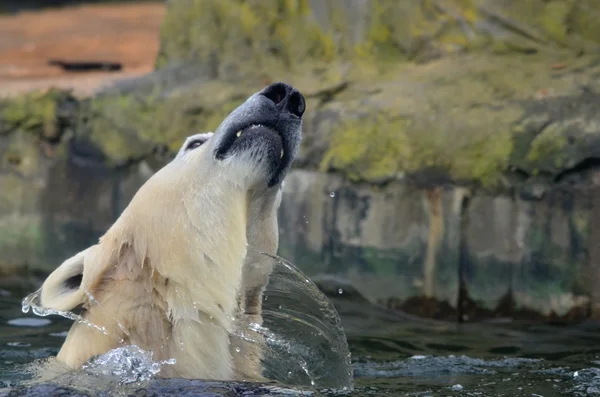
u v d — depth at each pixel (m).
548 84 14.99
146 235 8.68
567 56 15.91
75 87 18.48
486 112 14.72
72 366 8.74
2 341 12.14
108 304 8.66
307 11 17.86
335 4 17.55
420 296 14.76
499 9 16.58
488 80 15.52
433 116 15.03
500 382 9.78
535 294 14.00
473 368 10.75
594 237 13.52
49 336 12.55
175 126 17.19
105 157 17.77
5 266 18.12
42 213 18.20
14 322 13.48
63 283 9.08
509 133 14.29
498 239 14.27
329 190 15.76
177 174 8.90
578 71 15.24
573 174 13.77
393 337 12.88
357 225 15.44
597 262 13.50
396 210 15.07
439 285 14.61
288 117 8.54
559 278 13.81
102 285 8.78
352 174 15.48
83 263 9.04
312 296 9.54
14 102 18.39
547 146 13.95
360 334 13.05
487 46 16.50
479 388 9.40
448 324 13.96
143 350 8.55
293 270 9.31
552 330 13.23
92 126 17.92
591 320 13.55
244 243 8.69
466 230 14.48
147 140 17.41
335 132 15.82
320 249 15.83
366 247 15.33
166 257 8.55
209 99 17.22
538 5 16.38
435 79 15.96
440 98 15.35
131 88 18.11
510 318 14.16
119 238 8.80
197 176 8.66
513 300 14.16
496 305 14.26
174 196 8.70
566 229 13.77
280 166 8.69
